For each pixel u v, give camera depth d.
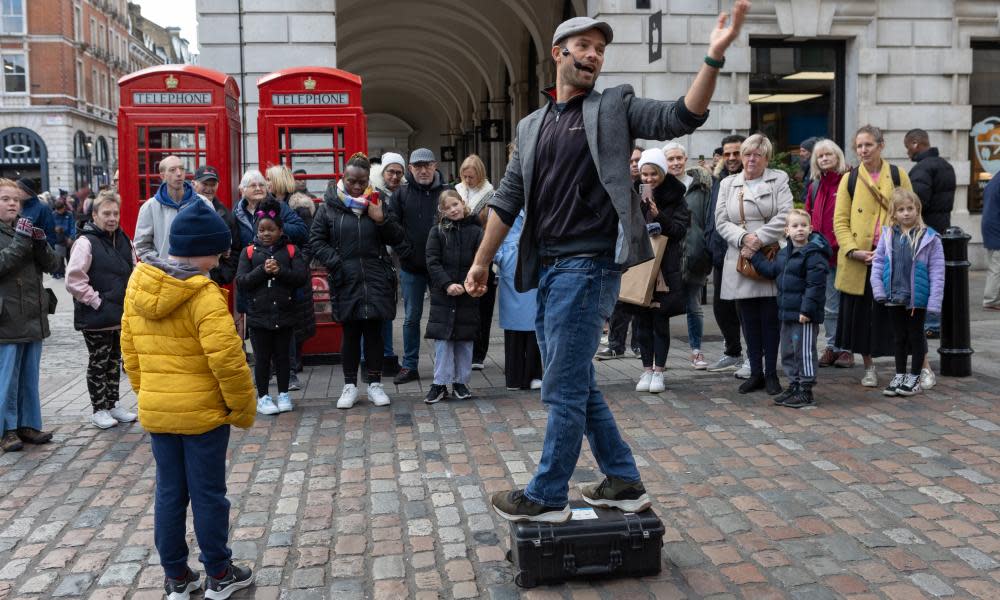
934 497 4.70
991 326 9.80
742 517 4.48
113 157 61.53
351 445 5.95
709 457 5.47
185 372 3.61
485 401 7.10
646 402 6.89
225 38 11.66
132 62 68.75
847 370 7.98
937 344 9.03
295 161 9.33
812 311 6.48
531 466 5.41
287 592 3.79
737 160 7.65
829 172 8.09
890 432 5.92
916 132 9.73
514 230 7.41
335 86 9.29
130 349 3.76
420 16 25.00
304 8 11.70
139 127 8.98
